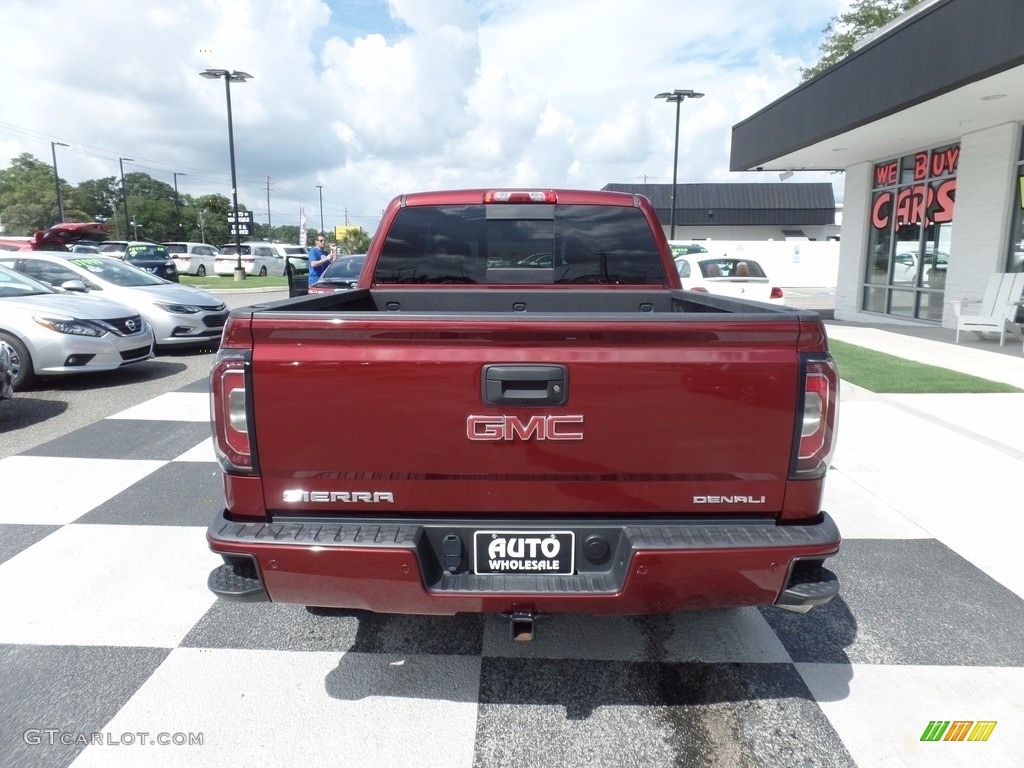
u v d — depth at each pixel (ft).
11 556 13.02
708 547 7.45
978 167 39.70
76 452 19.12
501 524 7.79
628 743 8.48
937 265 44.70
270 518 7.95
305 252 141.08
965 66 28.76
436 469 7.66
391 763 8.13
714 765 8.13
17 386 27.07
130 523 14.46
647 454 7.59
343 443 7.63
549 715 8.99
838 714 9.00
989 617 11.26
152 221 320.50
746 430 7.58
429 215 13.55
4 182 340.59
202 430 21.40
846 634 10.82
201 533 14.01
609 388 7.46
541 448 7.57
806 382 7.54
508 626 11.05
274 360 7.53
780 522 7.90
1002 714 8.99
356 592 7.73
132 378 30.14
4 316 26.50
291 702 9.18
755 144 52.42
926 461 18.37
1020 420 21.67
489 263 13.64
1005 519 14.89
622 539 7.72
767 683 9.64
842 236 56.59
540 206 13.47
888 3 105.81
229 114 98.78
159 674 9.72
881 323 48.80
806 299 86.43
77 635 10.61
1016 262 37.70
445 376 7.46
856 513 15.21
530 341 7.41
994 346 35.81
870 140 43.52
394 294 13.73
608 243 13.60
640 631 10.94
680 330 7.38
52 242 85.76
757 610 11.57
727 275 44.65
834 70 39.96
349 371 7.48
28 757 8.13
